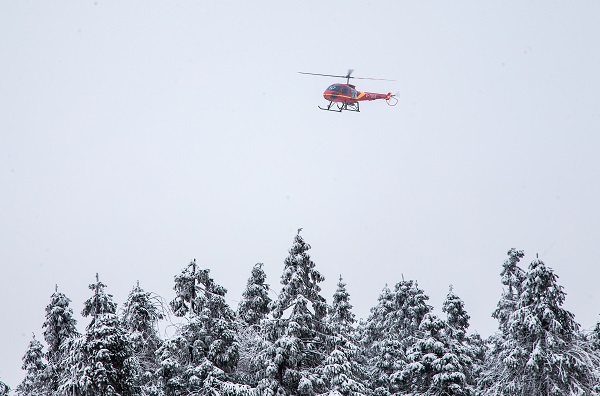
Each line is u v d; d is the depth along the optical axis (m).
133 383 78.12
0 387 98.44
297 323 91.75
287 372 90.25
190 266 93.06
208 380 85.25
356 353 97.81
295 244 96.44
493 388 96.06
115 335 76.31
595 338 99.19
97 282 81.62
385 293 125.19
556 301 92.38
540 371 91.56
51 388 96.50
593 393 89.56
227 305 92.50
